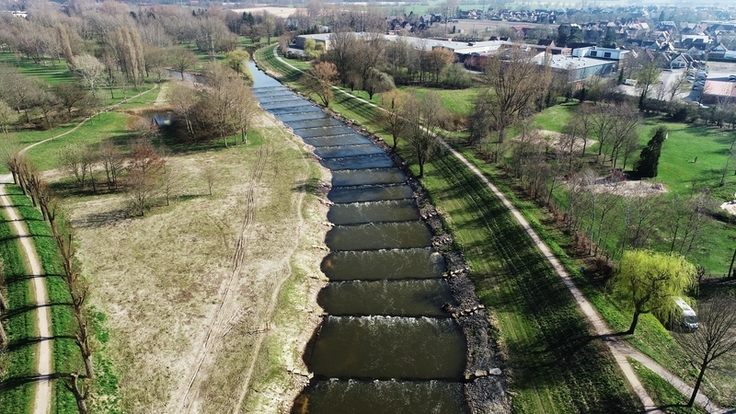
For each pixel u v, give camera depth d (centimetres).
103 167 9181
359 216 7994
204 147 10675
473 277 6222
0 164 8588
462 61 19312
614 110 10181
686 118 12419
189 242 6712
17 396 4028
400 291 6084
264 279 5969
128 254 6372
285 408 4400
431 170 9525
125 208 7625
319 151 11006
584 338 4747
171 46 19862
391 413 4362
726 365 4275
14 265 5756
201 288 5762
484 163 9288
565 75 14900
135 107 13375
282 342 5075
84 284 5688
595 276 5659
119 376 4466
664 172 8869
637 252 4688
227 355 4797
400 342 5241
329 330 5422
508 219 7075
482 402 4462
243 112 10869
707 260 5975
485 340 5181
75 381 3675
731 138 10862
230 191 8412
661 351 4528
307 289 6012
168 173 9088
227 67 15850
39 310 5047
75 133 10894
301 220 7481
